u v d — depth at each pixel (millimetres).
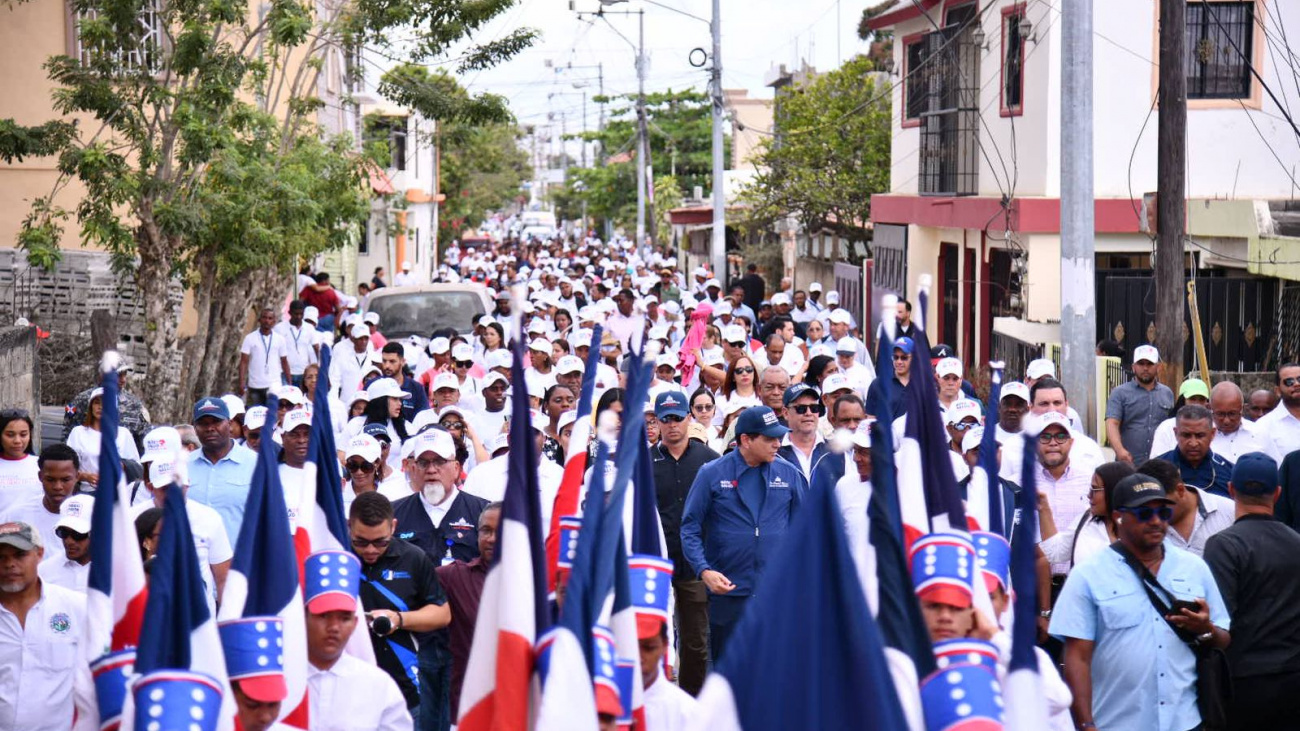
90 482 12797
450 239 84125
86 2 21078
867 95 44094
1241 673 8938
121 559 5441
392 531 9414
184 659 5074
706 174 93375
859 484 10906
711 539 11906
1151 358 15344
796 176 44094
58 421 22594
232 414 14852
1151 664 8211
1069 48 17578
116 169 21031
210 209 21469
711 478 11883
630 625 5535
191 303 31141
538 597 5270
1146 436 15406
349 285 54938
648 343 5473
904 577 4707
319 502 7172
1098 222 26938
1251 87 27188
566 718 4777
